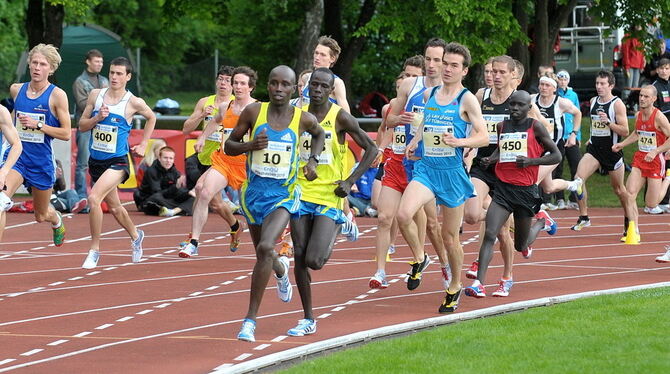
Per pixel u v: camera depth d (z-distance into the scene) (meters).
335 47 19.67
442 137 16.19
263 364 12.91
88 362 13.29
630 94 46.25
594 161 26.73
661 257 22.23
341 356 12.85
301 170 14.73
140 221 29.91
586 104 46.47
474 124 16.00
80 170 32.25
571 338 13.45
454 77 16.16
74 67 57.97
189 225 29.09
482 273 17.61
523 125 17.38
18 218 30.16
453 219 16.31
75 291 18.62
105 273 20.69
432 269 21.25
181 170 34.59
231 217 23.22
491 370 11.77
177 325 15.61
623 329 13.97
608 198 36.72
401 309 16.84
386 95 58.16
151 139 34.34
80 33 59.09
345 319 16.00
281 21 57.06
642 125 25.62
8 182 19.75
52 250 24.12
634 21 44.66
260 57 58.56
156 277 20.19
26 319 16.12
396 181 18.25
